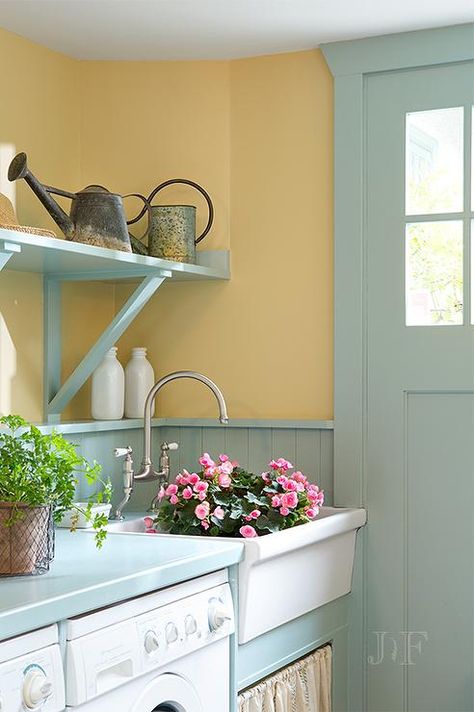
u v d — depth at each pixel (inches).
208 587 94.7
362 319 123.6
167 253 123.9
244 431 129.3
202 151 130.6
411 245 122.6
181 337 133.3
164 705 89.7
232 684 97.8
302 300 127.0
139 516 120.7
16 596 74.2
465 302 119.6
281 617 105.6
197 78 130.4
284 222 128.0
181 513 110.4
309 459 126.2
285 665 109.1
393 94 122.4
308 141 126.6
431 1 109.3
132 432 129.1
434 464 120.7
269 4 110.3
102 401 124.6
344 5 110.7
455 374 119.5
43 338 122.0
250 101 129.3
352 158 123.7
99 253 106.2
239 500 110.7
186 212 124.9
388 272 122.6
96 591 77.7
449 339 119.9
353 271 123.6
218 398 119.4
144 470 120.4
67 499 89.1
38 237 97.5
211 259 130.2
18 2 108.5
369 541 123.3
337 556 118.3
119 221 112.9
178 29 118.0
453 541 119.9
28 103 120.2
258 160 129.0
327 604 118.4
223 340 131.2
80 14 112.4
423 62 119.8
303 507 112.7
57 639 75.2
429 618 121.0
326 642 118.4
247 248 129.9
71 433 115.4
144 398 129.5
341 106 124.1
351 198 123.9
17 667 70.0
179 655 87.4
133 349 130.8
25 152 119.5
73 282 127.6
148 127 130.6
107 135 130.6
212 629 93.0
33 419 119.6
